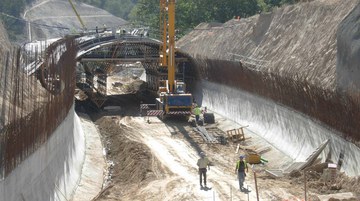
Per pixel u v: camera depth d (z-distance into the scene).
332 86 32.12
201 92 65.62
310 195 26.08
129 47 65.00
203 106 62.12
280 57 44.34
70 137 33.84
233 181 30.06
